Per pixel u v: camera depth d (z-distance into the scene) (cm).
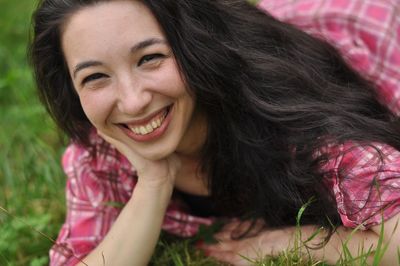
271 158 260
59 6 238
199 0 244
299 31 290
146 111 239
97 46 231
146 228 264
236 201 289
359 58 313
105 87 238
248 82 254
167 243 298
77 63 237
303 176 255
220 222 294
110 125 250
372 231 246
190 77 242
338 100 270
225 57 248
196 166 282
